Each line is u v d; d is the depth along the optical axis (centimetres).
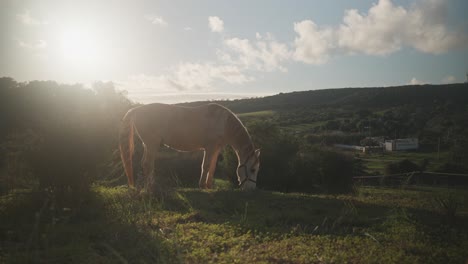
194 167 1445
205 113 995
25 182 695
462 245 503
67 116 650
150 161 967
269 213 718
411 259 433
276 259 432
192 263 411
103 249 444
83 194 672
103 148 677
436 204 831
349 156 1579
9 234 475
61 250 416
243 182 1026
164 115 966
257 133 1515
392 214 688
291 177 1409
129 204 648
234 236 539
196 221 629
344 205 824
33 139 633
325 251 461
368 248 479
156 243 455
